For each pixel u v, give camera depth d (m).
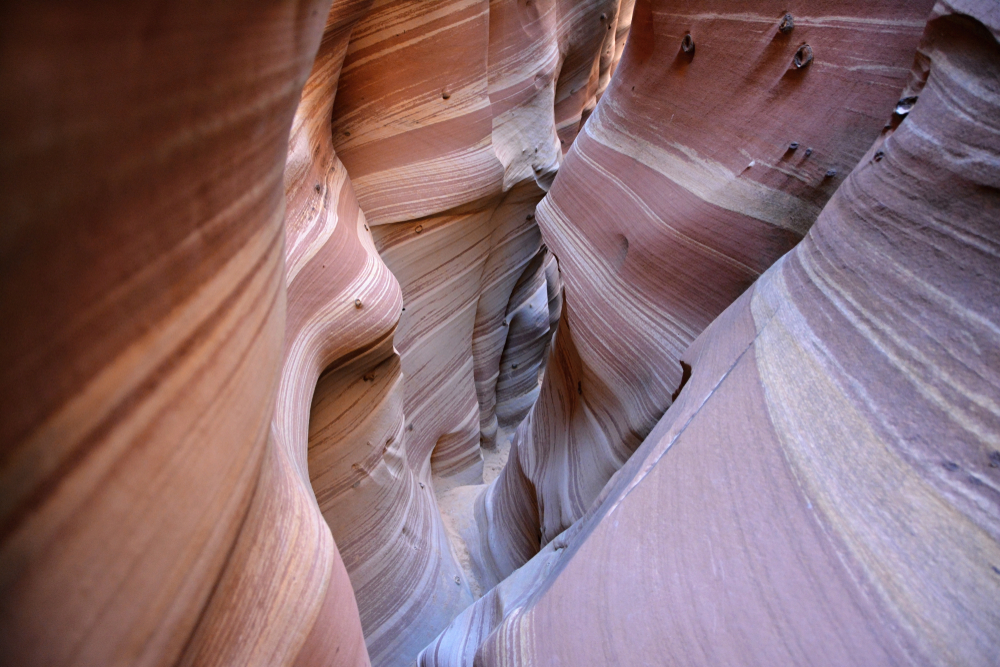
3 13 0.30
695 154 2.81
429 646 3.01
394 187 3.99
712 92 2.73
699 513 1.25
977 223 1.08
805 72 2.33
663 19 3.00
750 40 2.51
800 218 2.40
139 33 0.41
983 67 1.18
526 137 5.48
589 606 1.30
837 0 2.19
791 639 0.96
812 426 1.19
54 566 0.47
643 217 3.05
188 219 0.56
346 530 3.46
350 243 3.00
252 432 0.81
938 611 0.86
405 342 4.61
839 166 2.28
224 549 0.79
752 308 1.74
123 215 0.46
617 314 3.25
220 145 0.58
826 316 1.36
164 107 0.47
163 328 0.56
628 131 3.33
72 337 0.44
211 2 0.47
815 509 1.07
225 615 0.85
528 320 7.53
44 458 0.43
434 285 4.73
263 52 0.60
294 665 1.07
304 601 1.11
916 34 2.02
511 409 8.05
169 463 0.60
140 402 0.54
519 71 5.17
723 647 1.02
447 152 4.12
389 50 3.54
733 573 1.10
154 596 0.62
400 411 3.72
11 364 0.38
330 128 3.54
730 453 1.30
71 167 0.39
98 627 0.54
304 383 2.32
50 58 0.34
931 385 1.04
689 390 1.75
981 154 1.09
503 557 5.09
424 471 5.35
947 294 1.09
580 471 3.83
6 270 0.36
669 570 1.20
